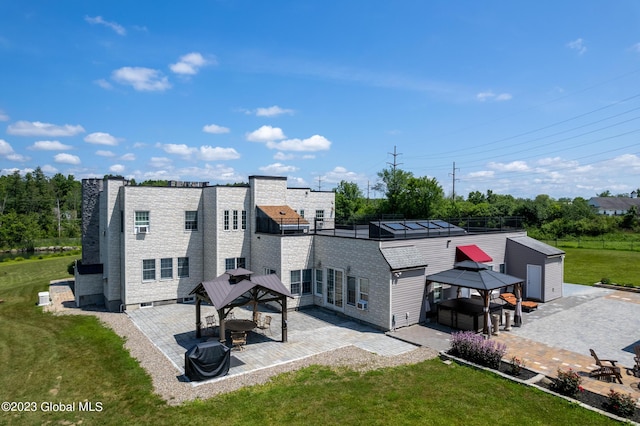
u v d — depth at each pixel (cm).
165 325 2116
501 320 2048
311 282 2505
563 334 1858
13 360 1680
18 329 2136
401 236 2227
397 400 1202
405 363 1509
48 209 9975
